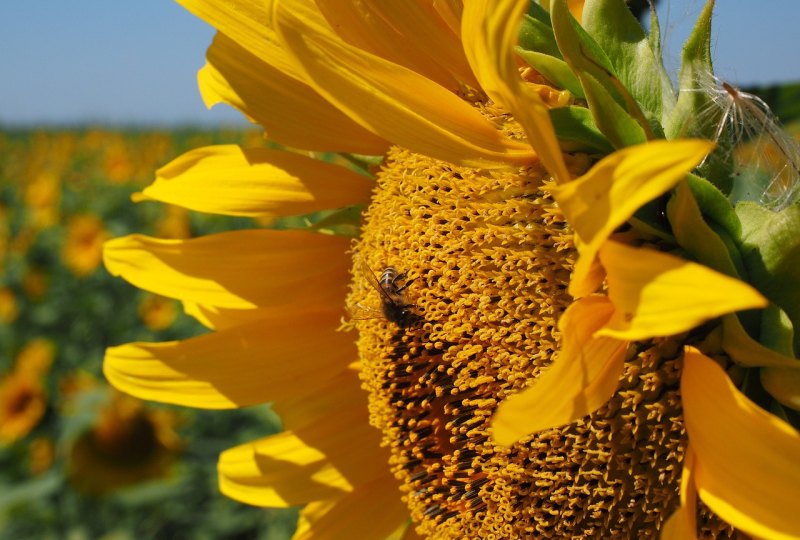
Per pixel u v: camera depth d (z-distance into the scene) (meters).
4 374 1.01
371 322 0.31
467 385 0.28
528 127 0.24
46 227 1.51
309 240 0.34
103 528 0.86
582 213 0.23
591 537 0.27
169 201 0.32
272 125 0.31
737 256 0.25
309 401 0.34
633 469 0.26
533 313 0.27
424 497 0.31
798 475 0.23
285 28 0.27
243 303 0.33
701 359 0.25
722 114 0.26
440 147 0.27
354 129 0.31
